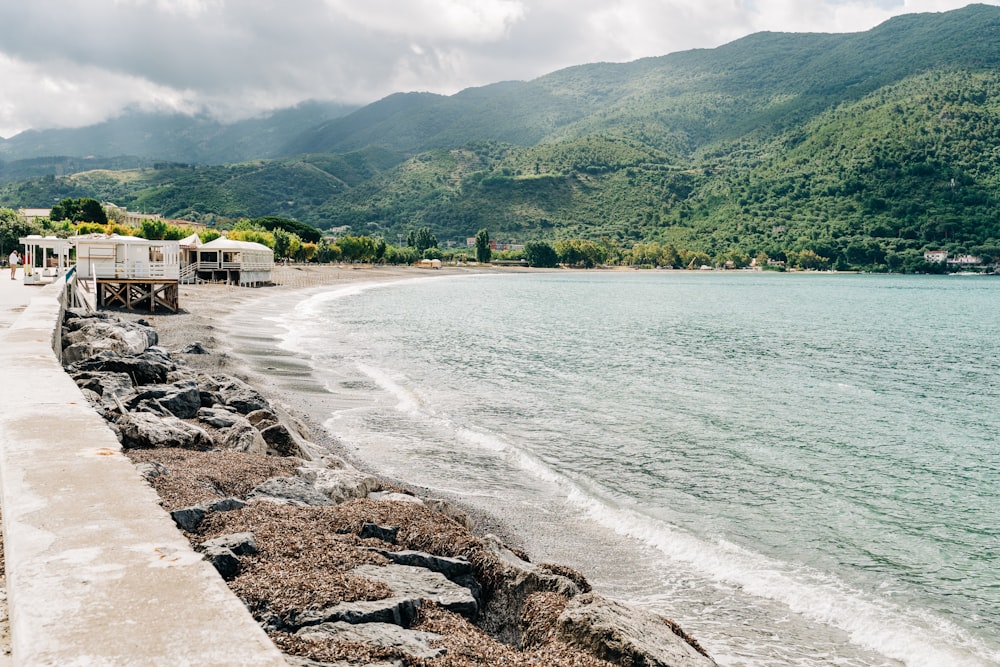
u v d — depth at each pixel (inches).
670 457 790.5
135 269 1955.0
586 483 680.4
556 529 557.9
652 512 610.9
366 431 835.4
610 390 1199.6
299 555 275.6
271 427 587.8
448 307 3132.4
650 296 4665.4
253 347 1519.4
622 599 445.7
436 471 692.1
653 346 1887.3
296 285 4116.6
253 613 220.1
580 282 7091.5
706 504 639.8
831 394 1237.7
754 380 1360.7
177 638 126.6
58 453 249.9
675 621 419.8
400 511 358.6
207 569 157.9
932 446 882.8
